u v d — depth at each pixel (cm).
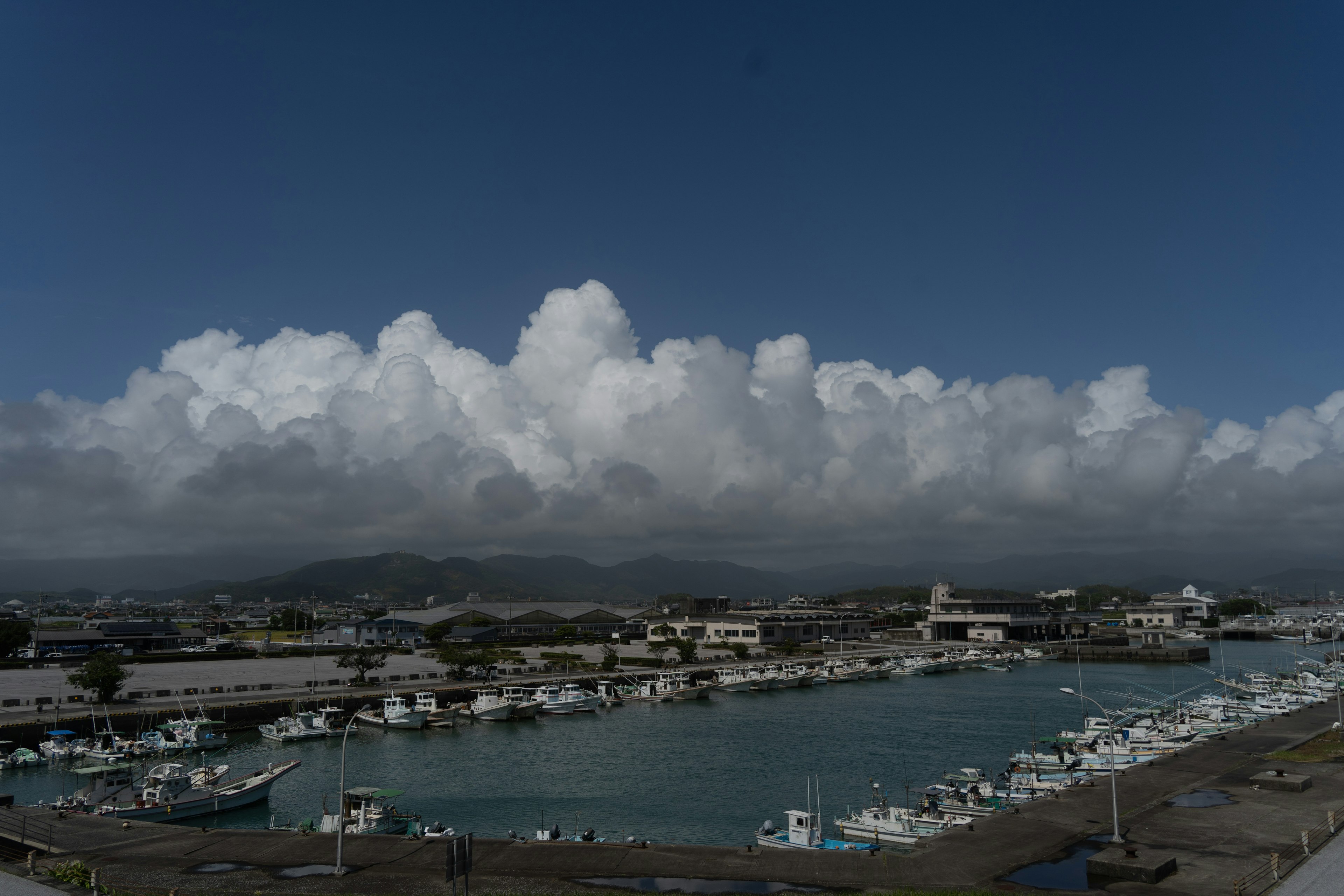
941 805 6644
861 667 18100
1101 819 4994
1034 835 4678
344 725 11338
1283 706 11006
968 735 10838
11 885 3875
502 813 7188
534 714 12325
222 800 6831
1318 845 4409
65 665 16350
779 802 7525
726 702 14300
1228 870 4047
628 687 14900
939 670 19188
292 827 6612
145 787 6738
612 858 4384
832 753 9669
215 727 10556
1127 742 8644
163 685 13200
